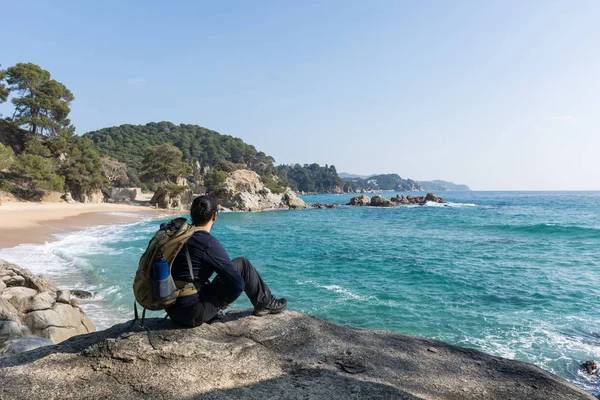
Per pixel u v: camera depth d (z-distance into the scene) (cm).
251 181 9050
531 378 318
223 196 8375
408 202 10750
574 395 294
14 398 252
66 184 7144
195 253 304
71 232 3291
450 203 10944
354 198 10450
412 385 294
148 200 9419
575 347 948
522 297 1375
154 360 288
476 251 2522
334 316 1187
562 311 1215
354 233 3806
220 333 341
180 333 314
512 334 1033
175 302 308
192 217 326
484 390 295
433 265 2017
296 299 1366
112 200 8925
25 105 7262
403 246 2812
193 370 284
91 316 1106
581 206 9350
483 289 1494
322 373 297
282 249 2662
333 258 2266
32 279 1025
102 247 2411
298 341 350
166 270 293
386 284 1589
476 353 366
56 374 277
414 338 392
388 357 338
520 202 11994
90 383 269
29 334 711
